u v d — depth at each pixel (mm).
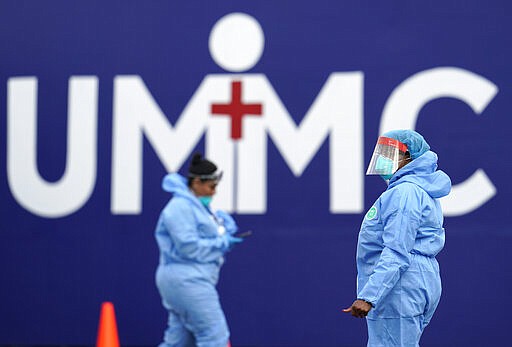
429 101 30141
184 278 23703
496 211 29406
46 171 32625
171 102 32000
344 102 30797
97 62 32531
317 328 30547
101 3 32594
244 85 31562
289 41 31344
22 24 33062
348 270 30438
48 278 32344
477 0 30000
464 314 29375
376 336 17969
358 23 30844
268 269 30969
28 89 32875
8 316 32531
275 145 31219
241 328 31000
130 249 31859
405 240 17406
